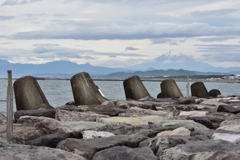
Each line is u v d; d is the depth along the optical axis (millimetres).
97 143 5605
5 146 4449
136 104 13031
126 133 7285
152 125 7793
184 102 15516
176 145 5172
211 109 13617
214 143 4984
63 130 7250
